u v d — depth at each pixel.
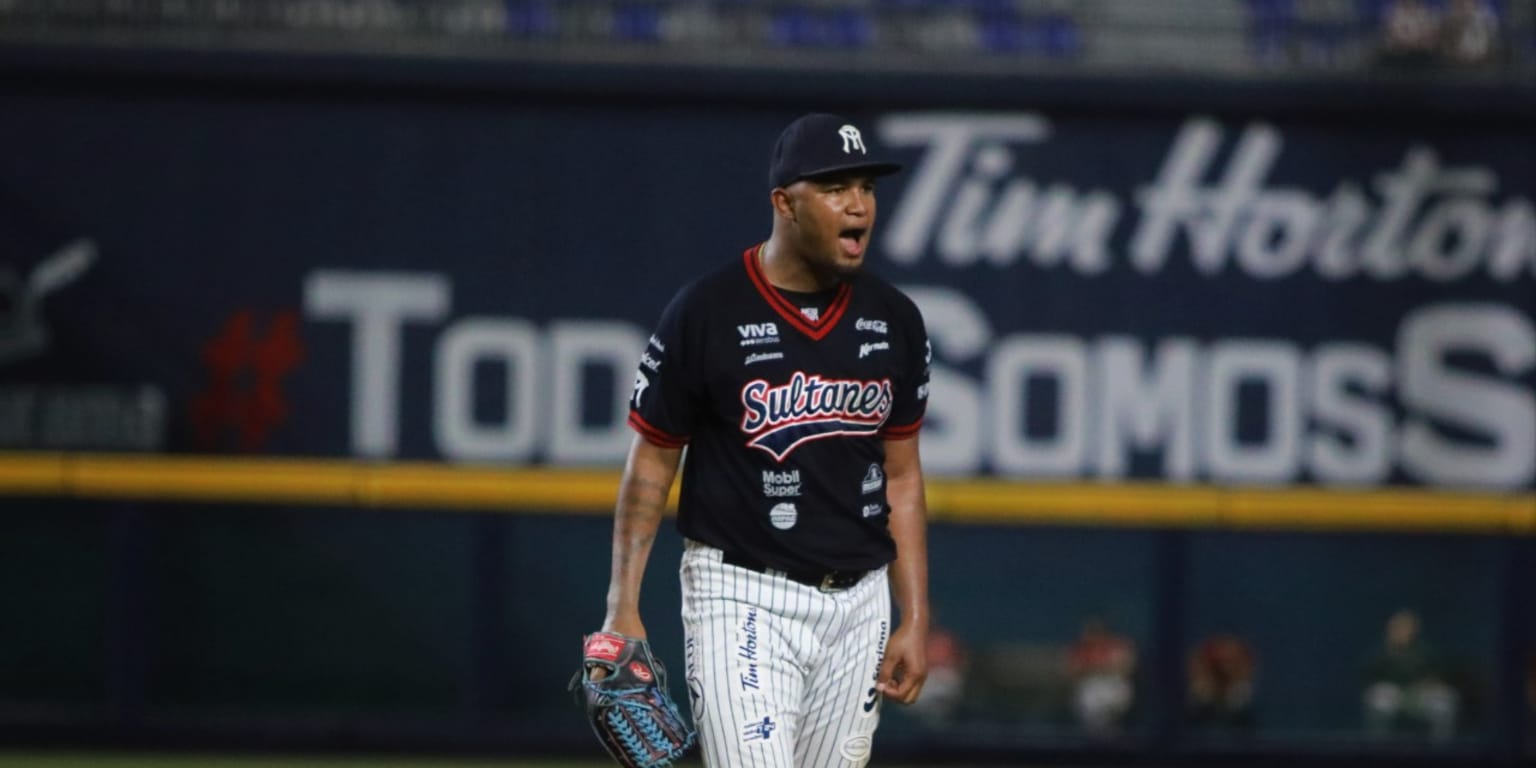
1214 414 30.67
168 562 30.89
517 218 30.73
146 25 30.77
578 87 30.47
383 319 30.70
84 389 30.59
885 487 15.23
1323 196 30.72
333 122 30.64
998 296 30.72
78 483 30.41
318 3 31.27
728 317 14.41
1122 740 30.67
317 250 30.64
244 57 30.28
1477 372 30.62
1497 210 30.62
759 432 14.46
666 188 30.73
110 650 30.72
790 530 14.59
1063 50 32.12
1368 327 30.67
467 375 30.73
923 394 15.26
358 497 30.56
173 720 30.73
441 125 30.67
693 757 30.53
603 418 30.73
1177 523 30.50
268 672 30.97
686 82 30.47
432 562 31.02
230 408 30.64
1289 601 30.75
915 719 30.95
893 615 31.25
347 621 30.98
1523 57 31.39
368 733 30.88
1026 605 30.92
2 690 30.73
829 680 14.99
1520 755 30.45
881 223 30.73
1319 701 30.73
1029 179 30.70
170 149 30.56
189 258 30.62
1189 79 30.52
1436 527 30.38
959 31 32.19
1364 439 30.62
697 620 14.74
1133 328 30.72
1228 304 30.73
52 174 30.52
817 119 14.20
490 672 30.91
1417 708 30.58
